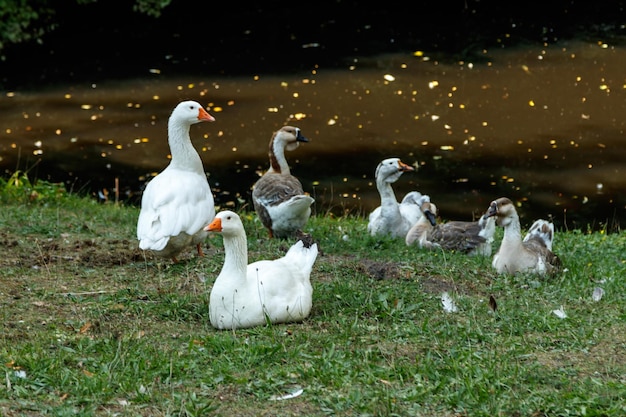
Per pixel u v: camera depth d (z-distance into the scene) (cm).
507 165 1831
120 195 1694
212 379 648
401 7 2958
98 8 2825
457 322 794
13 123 2091
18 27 2538
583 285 954
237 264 771
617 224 1554
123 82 2405
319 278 922
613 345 744
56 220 1186
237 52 2636
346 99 2239
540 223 1090
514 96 2239
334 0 2989
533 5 2920
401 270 955
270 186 1176
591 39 2652
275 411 607
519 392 641
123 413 597
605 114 2108
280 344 709
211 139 1989
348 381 652
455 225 1148
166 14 2916
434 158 1875
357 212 1611
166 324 784
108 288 874
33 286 867
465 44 2644
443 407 617
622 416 602
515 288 930
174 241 934
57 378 645
